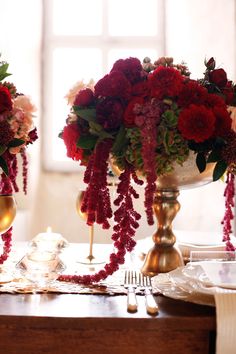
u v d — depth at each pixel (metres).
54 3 2.82
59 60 2.82
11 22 2.45
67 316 0.79
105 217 0.97
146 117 0.90
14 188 1.10
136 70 0.96
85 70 2.82
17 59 2.52
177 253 1.08
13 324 0.79
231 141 0.92
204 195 2.51
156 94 0.91
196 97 0.92
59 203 2.71
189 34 2.58
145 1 2.82
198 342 0.80
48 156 2.76
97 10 2.84
